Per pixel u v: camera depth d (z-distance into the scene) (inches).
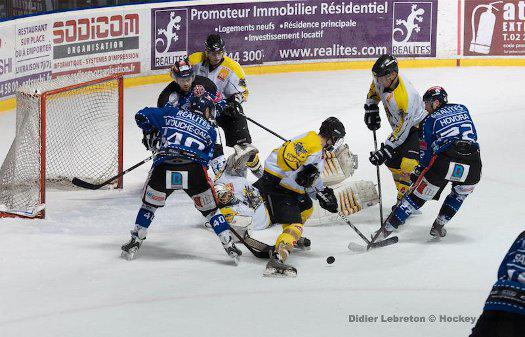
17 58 742.5
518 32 869.8
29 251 383.6
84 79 520.1
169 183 363.3
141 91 804.0
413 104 434.0
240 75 503.2
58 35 768.3
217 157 470.0
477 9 866.8
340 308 309.0
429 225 432.8
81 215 459.2
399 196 456.8
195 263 370.0
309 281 341.7
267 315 301.6
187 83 418.9
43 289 331.0
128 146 631.2
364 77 843.4
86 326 291.7
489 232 414.3
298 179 354.9
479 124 669.9
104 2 850.8
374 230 427.5
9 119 722.2
